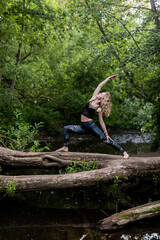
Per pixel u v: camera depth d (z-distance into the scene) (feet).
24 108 42.37
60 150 16.17
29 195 15.06
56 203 13.71
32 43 37.83
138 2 28.58
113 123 54.95
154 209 11.07
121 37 27.68
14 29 30.22
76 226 10.85
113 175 13.79
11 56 34.32
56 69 42.27
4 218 11.74
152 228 10.41
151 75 26.35
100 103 15.15
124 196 14.89
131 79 29.37
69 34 37.73
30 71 37.55
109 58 29.86
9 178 13.02
